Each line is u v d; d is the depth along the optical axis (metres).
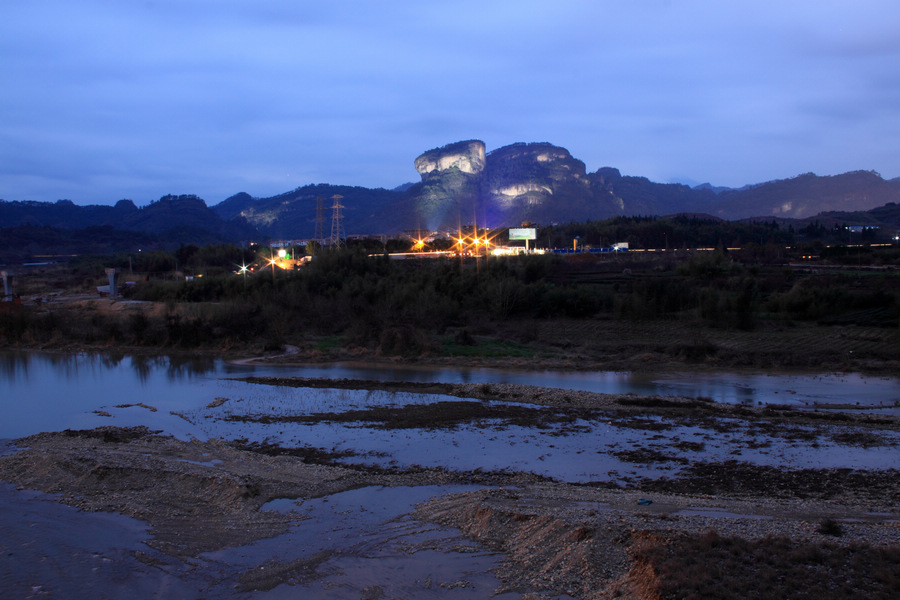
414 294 75.94
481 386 40.44
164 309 73.25
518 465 25.31
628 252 127.88
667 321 69.81
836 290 71.50
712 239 158.00
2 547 18.52
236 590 15.81
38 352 58.75
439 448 27.75
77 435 30.05
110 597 15.71
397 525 19.41
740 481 23.05
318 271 87.94
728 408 35.06
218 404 36.56
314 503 21.38
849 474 23.69
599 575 15.19
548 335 63.81
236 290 84.75
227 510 20.89
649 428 30.84
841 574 13.79
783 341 58.09
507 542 17.67
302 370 48.72
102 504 21.58
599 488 22.31
